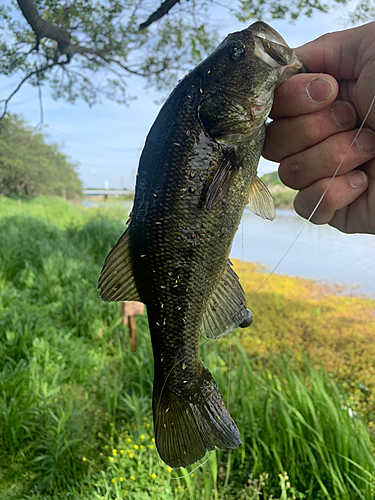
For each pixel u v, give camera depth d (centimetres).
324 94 22
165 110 22
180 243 22
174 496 42
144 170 23
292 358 79
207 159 22
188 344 24
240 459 48
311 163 24
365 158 23
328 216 26
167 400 24
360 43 23
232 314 24
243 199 23
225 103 22
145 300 24
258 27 22
